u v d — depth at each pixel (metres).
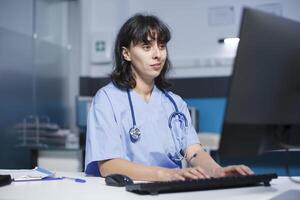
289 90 0.74
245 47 0.70
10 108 2.75
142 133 1.29
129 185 0.85
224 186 0.87
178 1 3.32
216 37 3.19
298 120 0.76
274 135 0.75
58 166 2.68
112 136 1.22
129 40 1.33
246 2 3.13
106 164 1.15
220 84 3.13
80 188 0.90
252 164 2.72
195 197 0.77
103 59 3.39
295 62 0.74
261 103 0.72
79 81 3.43
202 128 3.14
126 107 1.32
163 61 1.35
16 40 2.85
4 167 2.67
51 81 3.24
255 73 0.71
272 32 0.72
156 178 0.99
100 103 1.29
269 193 0.83
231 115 0.71
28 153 2.76
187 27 3.28
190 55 3.25
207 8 3.23
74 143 2.86
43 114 3.10
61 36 3.42
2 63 2.69
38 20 3.11
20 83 2.87
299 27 0.75
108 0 3.48
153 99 1.37
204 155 1.26
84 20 3.47
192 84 3.21
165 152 1.30
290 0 3.03
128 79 1.36
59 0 3.41
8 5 2.78
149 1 3.42
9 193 0.84
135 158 1.27
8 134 2.72
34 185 0.95
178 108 1.42
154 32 1.31
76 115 2.94
